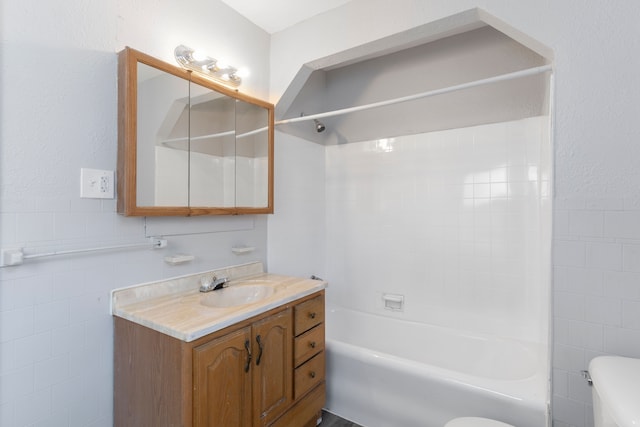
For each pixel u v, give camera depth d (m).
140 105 1.39
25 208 1.14
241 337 1.30
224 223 1.93
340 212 2.84
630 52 1.23
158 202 1.47
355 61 2.61
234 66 1.93
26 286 1.15
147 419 1.23
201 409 1.14
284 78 2.14
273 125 2.11
